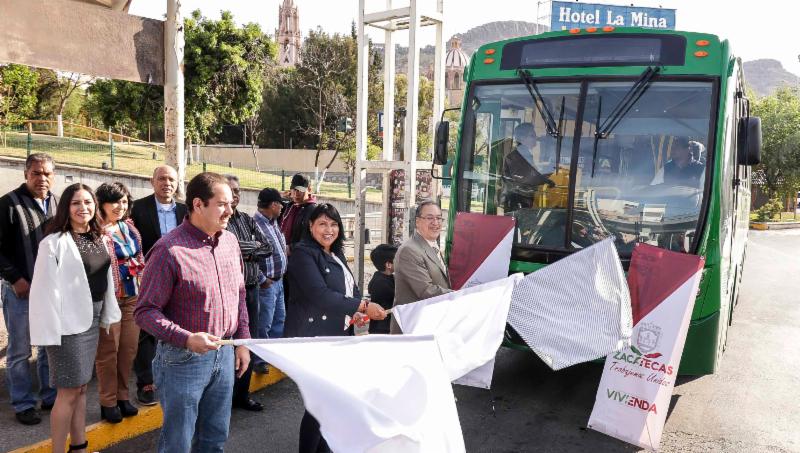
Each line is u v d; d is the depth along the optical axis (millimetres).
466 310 4512
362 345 3115
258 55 33719
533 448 5070
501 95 6469
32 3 5535
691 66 5875
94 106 37812
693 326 5477
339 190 31531
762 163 36500
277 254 6211
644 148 5859
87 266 4145
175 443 3395
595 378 6750
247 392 5586
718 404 6152
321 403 2936
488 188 6426
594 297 4961
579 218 5969
